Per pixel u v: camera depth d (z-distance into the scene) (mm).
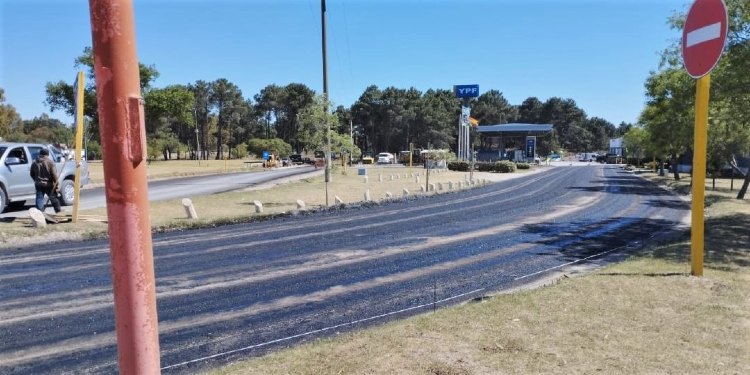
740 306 5078
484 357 3855
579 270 8383
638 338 4219
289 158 77375
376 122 109000
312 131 21547
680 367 3658
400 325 4727
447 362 3768
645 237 11914
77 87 12062
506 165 51656
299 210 15680
